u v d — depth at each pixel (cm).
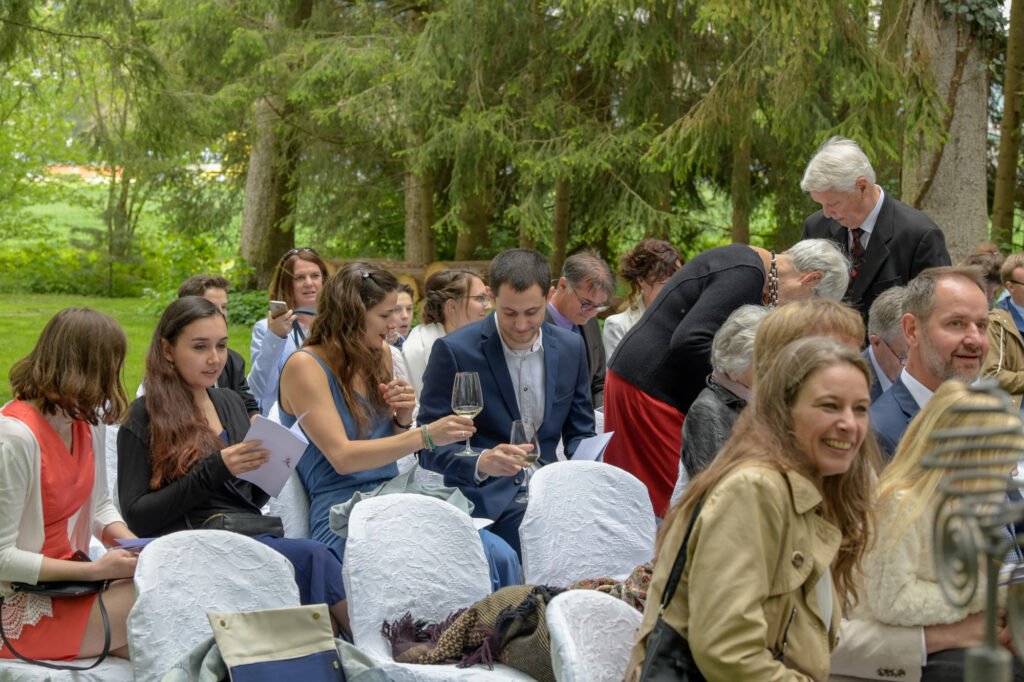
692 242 1733
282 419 432
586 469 409
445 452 430
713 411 373
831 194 510
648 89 1375
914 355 373
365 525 346
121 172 2086
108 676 331
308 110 1736
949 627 280
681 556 246
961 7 974
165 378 396
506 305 438
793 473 244
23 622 337
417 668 317
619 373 476
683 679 241
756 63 1059
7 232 2381
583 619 278
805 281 455
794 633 248
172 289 1934
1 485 330
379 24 1575
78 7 1101
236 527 381
